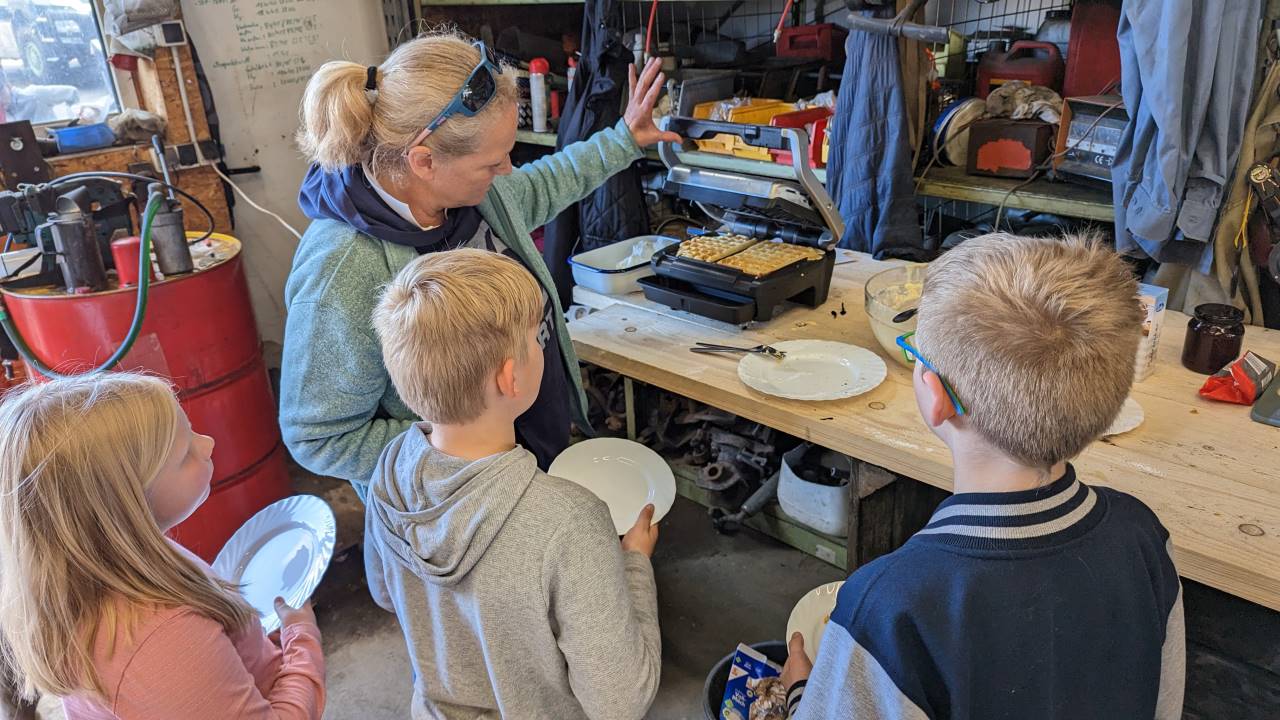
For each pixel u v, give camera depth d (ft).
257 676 3.80
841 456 6.74
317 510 6.38
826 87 9.53
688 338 6.23
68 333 6.67
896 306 5.71
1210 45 5.87
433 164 4.19
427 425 3.63
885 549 5.85
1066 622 2.53
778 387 5.31
